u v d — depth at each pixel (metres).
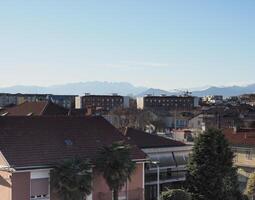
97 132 46.84
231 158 51.44
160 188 56.50
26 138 42.12
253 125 125.62
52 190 39.62
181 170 58.59
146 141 58.03
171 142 59.47
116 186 41.19
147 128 131.62
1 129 41.88
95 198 42.34
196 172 49.97
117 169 40.66
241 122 141.88
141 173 46.09
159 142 58.56
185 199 46.00
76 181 38.12
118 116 141.38
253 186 59.44
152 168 55.81
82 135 45.56
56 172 38.84
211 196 49.59
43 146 42.06
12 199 38.50
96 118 48.59
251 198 59.28
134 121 141.88
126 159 41.19
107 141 46.25
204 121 145.00
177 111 197.75
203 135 50.56
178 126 166.12
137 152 46.38
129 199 44.97
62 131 44.88
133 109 166.38
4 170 39.03
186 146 59.97
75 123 46.56
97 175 42.41
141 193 45.84
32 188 39.47
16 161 39.25
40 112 83.81
